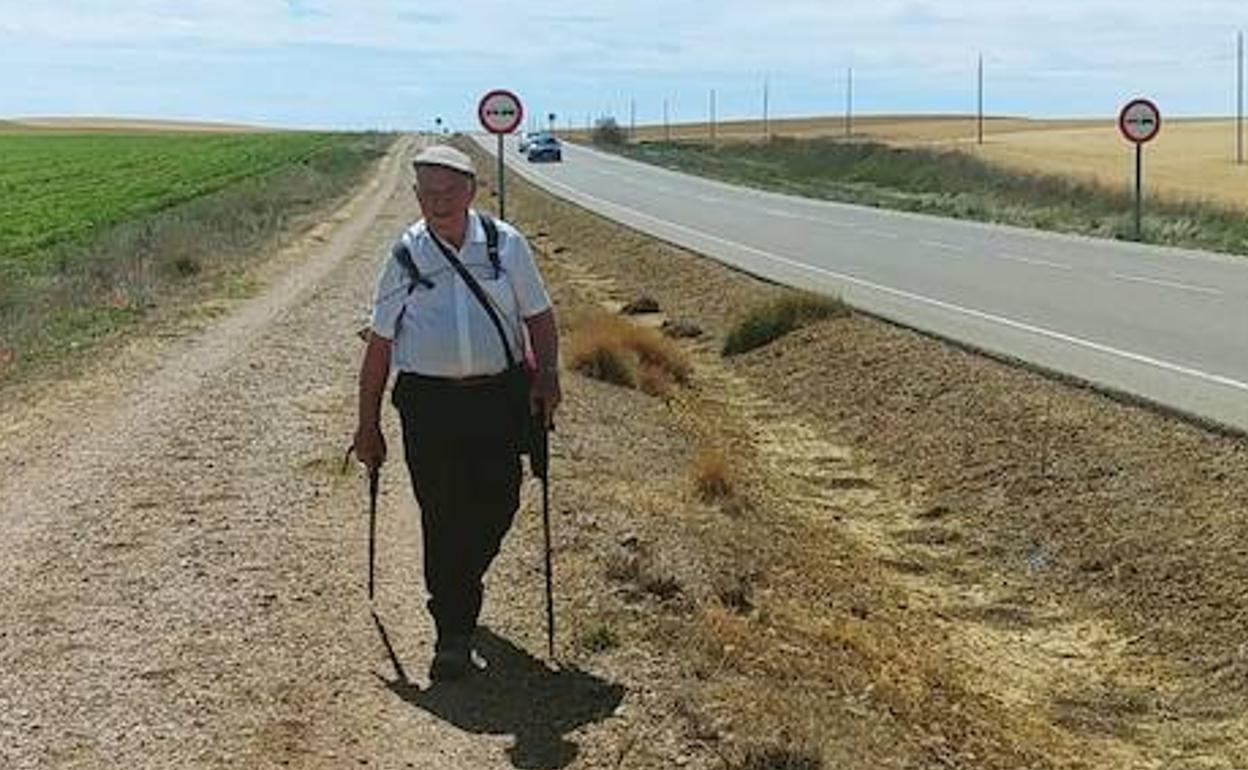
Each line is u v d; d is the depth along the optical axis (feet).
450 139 452.35
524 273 21.15
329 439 39.60
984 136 401.29
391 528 30.37
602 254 112.78
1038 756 24.06
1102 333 59.88
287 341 60.75
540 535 29.55
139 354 57.00
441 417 21.04
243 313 71.41
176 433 40.70
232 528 30.35
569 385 49.96
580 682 22.11
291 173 243.40
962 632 31.48
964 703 25.96
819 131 578.66
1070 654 30.40
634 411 48.73
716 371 65.26
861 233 124.36
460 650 22.13
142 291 79.36
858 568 35.09
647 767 19.38
